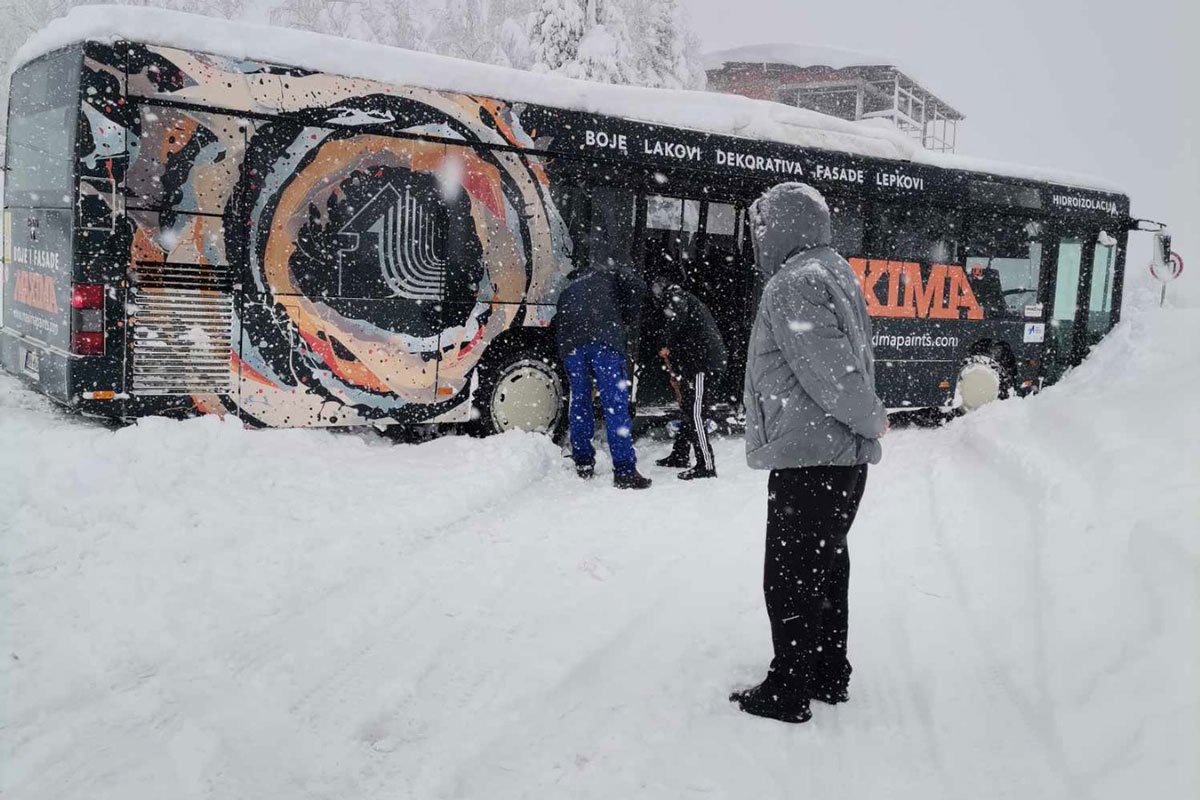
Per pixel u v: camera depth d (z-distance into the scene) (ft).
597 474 25.39
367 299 24.63
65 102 22.09
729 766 9.93
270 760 9.71
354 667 12.16
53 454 18.61
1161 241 40.98
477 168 25.88
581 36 71.56
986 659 12.75
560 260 27.35
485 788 9.37
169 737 10.02
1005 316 37.65
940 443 31.22
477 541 18.06
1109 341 38.27
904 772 9.85
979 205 36.11
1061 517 17.29
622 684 11.94
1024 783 9.42
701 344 24.95
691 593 15.62
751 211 11.76
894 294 34.06
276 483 19.92
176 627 12.82
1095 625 12.19
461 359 26.20
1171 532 13.33
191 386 22.79
